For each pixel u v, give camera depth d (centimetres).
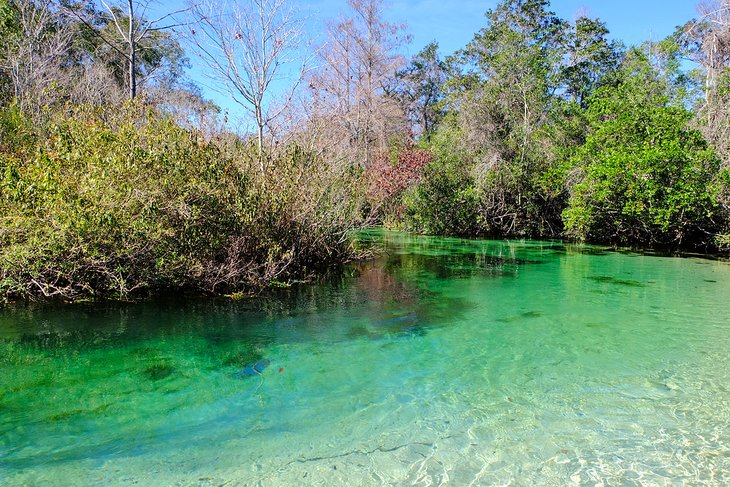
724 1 2222
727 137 1691
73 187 790
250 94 1208
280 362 582
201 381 523
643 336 684
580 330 713
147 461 375
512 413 455
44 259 770
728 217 1588
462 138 2289
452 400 483
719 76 1934
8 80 1688
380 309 834
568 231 1970
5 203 755
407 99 4059
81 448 392
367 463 375
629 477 356
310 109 1513
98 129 834
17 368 551
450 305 866
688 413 453
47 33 1919
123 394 491
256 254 1029
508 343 655
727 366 569
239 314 791
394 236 2139
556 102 2352
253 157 1077
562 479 355
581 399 484
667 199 1556
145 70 2700
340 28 3055
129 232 804
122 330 692
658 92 2127
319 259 1264
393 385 518
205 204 890
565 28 3078
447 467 370
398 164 2239
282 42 1213
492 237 2120
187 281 904
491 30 2994
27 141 1023
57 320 725
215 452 389
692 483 349
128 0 1211
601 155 1719
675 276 1155
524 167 2120
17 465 367
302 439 410
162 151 845
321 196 1202
